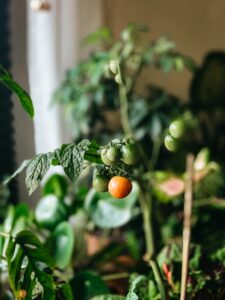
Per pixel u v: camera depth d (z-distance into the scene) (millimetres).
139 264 785
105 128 1261
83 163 428
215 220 1058
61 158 421
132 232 1065
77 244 840
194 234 979
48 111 1116
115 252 848
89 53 1216
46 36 1091
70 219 1012
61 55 1133
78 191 863
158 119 1135
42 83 1104
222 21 1542
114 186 438
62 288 538
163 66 1049
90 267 822
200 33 1533
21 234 515
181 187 895
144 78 1463
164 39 1090
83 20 1187
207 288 556
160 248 767
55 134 1131
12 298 642
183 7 1499
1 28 1153
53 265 530
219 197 1082
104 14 1309
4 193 1103
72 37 1153
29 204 1156
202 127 1427
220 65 1431
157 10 1464
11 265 498
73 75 1098
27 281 505
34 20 1077
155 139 1184
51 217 759
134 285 503
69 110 1107
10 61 1162
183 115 1200
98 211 783
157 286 568
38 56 1095
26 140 1160
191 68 1090
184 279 490
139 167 738
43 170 425
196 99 1434
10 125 1165
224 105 1445
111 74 583
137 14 1432
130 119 1140
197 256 604
